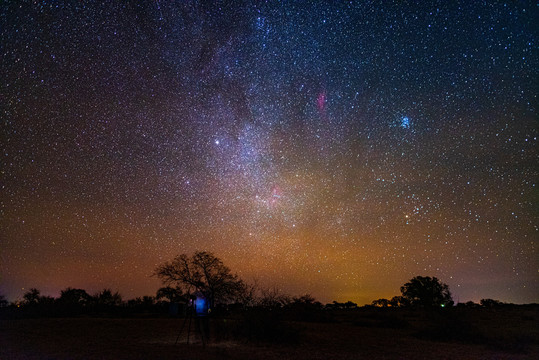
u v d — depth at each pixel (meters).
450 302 36.88
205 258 22.05
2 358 10.18
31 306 30.31
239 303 17.91
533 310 44.31
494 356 12.41
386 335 18.27
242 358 10.97
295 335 15.50
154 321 23.30
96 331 17.11
